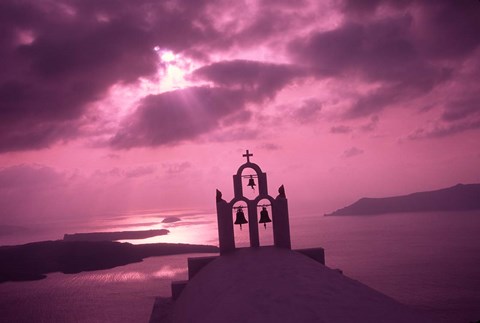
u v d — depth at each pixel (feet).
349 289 33.94
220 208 64.95
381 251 422.00
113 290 238.89
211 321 33.47
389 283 271.28
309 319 26.25
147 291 234.99
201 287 49.52
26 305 209.56
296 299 30.94
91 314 190.29
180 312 49.93
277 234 64.75
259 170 65.98
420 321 25.85
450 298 223.71
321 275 39.29
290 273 40.57
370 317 26.16
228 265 51.96
